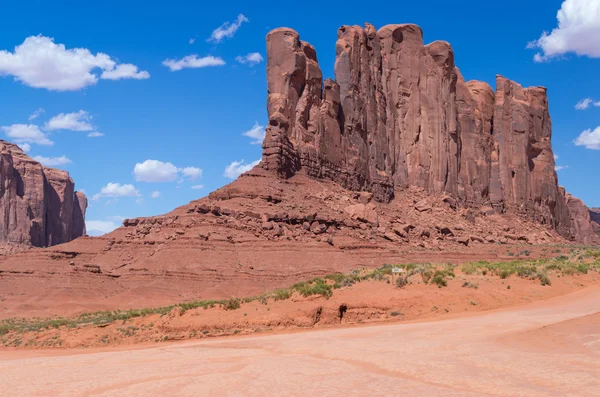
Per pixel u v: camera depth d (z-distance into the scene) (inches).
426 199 5344.5
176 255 3540.8
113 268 3678.6
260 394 746.8
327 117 4795.8
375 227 4271.7
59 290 3329.2
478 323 1332.4
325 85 4852.4
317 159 4640.8
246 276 3289.9
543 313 1446.9
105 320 1990.7
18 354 1589.6
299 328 1578.5
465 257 3767.2
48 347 1722.4
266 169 4347.9
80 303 3159.5
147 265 3506.4
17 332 1939.0
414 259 3668.8
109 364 1099.3
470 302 1658.5
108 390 821.9
